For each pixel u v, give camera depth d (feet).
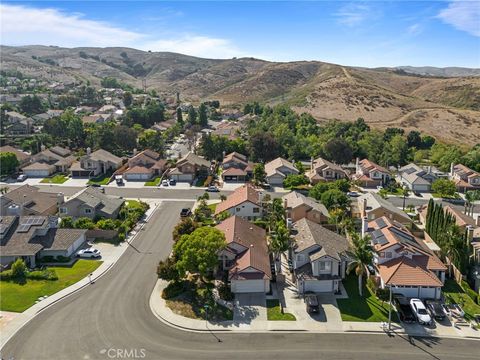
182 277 175.73
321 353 137.80
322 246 182.19
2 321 151.12
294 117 598.75
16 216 221.87
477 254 194.18
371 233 207.00
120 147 476.13
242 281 173.58
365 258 170.30
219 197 319.06
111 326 149.89
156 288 177.17
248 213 258.98
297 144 456.45
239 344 141.79
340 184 318.45
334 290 176.55
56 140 490.08
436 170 422.41
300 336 146.82
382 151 473.67
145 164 389.19
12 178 369.30
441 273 183.21
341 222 239.91
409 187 353.31
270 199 306.55
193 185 353.51
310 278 174.19
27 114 649.20
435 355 138.10
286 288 179.42
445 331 151.23
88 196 264.11
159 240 230.48
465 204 299.79
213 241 174.09
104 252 214.07
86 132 494.18
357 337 146.92
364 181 363.97
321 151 443.32
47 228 218.59
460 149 478.59
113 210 261.65
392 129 569.23
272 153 431.84
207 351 138.00
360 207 267.18
